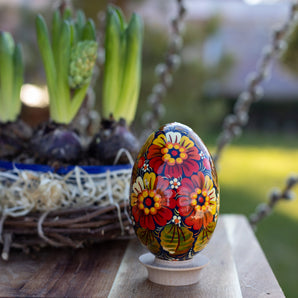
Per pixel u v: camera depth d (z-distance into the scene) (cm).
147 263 52
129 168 59
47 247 60
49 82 59
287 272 134
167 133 52
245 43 367
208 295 50
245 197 219
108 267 55
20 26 187
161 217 50
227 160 325
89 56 58
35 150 58
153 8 201
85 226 56
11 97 61
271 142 413
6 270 54
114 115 60
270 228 179
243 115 74
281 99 459
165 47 191
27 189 57
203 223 51
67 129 59
